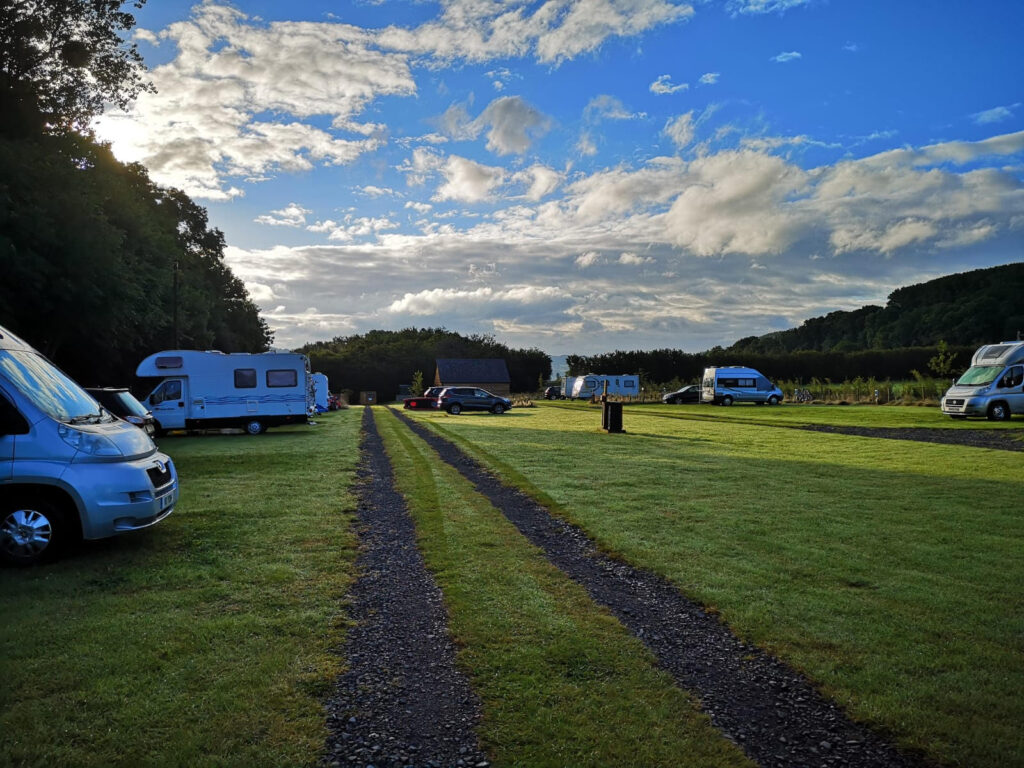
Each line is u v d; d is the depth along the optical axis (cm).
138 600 540
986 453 1569
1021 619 505
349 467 1353
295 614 515
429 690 394
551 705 377
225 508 915
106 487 645
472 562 664
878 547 712
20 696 378
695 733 348
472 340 10069
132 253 2925
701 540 743
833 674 415
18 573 610
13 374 657
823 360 7350
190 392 2303
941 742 340
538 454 1581
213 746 331
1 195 1978
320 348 11306
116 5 2586
